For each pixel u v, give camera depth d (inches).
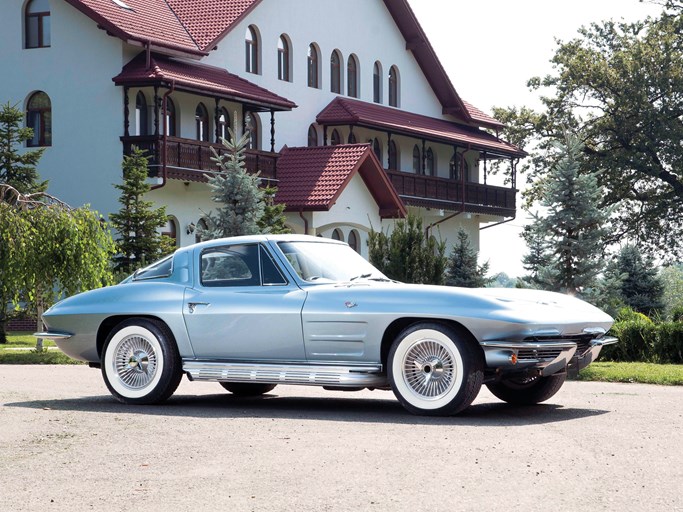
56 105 1247.5
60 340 432.1
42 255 831.1
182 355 409.7
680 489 240.5
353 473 259.9
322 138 1588.3
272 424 344.8
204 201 1316.4
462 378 359.6
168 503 231.1
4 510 226.2
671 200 1929.1
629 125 1914.4
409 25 1792.6
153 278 425.1
